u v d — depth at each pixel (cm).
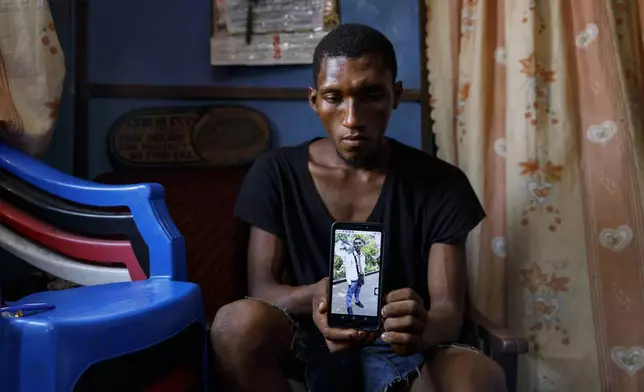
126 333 69
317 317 85
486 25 139
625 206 127
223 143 142
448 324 96
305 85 148
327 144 111
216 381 85
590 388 129
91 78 143
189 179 136
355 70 93
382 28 150
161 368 77
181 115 142
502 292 133
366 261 83
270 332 85
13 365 62
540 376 130
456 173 110
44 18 116
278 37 146
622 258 127
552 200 132
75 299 77
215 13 147
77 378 63
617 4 132
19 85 114
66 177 103
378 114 96
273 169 108
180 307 79
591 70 132
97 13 144
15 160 105
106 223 98
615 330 127
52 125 118
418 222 105
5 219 103
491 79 139
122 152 140
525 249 132
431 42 147
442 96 145
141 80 145
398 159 110
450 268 103
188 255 130
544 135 133
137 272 96
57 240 101
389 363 98
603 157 130
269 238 104
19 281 114
